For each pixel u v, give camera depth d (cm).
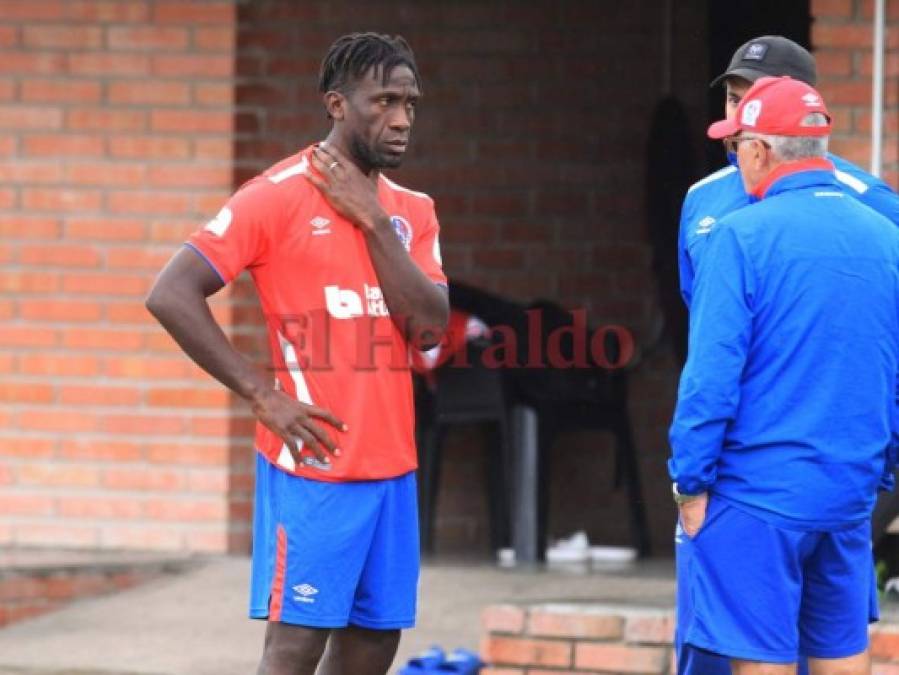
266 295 1750
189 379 3198
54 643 2647
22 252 3222
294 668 1756
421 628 2697
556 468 3484
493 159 3488
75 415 3222
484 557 3322
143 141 3203
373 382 1738
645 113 3491
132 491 3216
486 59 3481
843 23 2736
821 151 1798
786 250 1741
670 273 3422
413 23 3472
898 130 2728
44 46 3212
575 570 3159
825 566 1805
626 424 3325
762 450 1750
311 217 1728
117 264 3206
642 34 3484
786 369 1744
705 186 1923
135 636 2680
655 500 3488
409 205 1820
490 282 3494
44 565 3038
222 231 1705
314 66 3356
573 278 3500
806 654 1852
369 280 1739
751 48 1911
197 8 3188
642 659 2283
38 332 3222
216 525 3197
